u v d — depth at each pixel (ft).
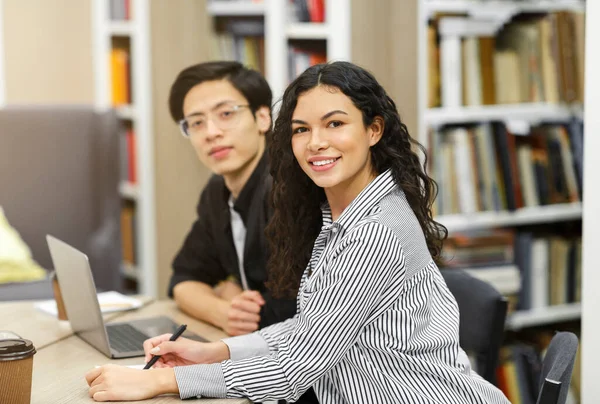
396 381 5.60
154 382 5.53
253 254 7.60
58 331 7.22
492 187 11.86
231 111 7.47
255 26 12.87
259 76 7.66
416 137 11.02
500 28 12.23
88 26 15.67
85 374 6.07
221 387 5.52
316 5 11.59
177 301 7.96
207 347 6.15
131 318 7.65
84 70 15.72
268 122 7.72
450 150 11.60
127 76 14.14
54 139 12.89
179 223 13.24
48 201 12.79
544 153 12.23
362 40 10.97
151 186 13.34
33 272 11.75
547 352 6.11
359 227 5.52
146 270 13.55
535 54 11.94
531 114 11.96
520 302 12.28
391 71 10.93
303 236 6.36
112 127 12.96
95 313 6.44
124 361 6.40
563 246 12.50
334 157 5.64
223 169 7.54
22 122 12.87
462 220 11.69
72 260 6.57
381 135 5.88
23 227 12.71
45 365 6.29
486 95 11.74
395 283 5.55
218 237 8.12
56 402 5.49
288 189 6.23
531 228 12.91
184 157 13.14
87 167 12.94
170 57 12.98
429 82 11.39
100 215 12.92
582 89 12.09
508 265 11.96
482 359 7.08
